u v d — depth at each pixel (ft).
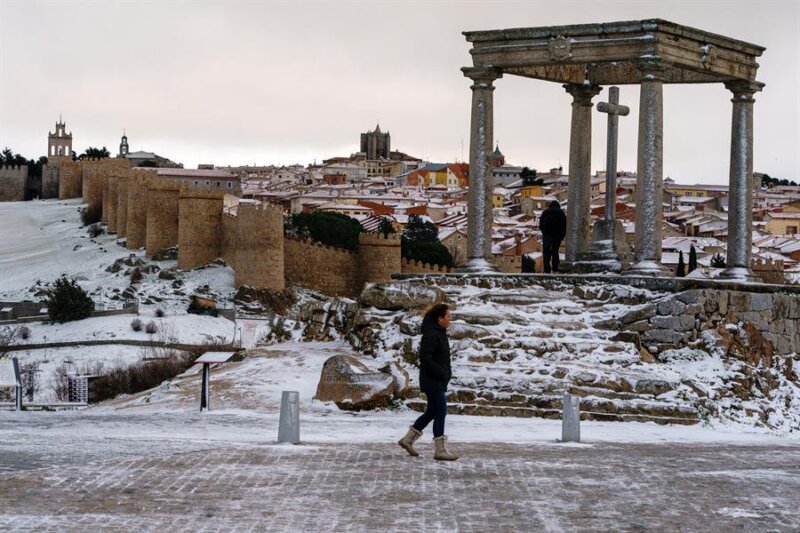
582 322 130.31
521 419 110.52
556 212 156.04
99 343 396.78
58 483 64.18
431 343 78.18
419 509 60.80
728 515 60.29
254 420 105.81
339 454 78.74
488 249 146.92
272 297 482.69
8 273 584.40
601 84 155.94
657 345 126.72
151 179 558.56
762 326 133.59
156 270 526.57
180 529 55.16
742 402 119.75
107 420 104.94
